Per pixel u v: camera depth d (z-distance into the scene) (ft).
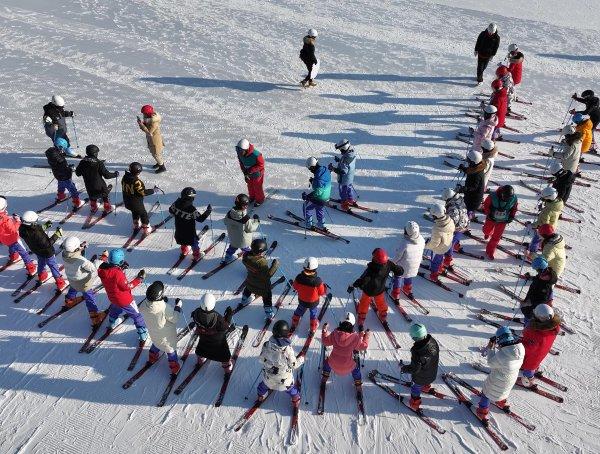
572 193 45.11
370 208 42.34
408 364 27.32
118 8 76.54
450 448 26.02
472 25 75.87
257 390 27.73
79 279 30.04
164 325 26.91
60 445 25.85
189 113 54.19
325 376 28.30
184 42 68.23
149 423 26.84
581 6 83.97
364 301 31.01
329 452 25.73
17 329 31.76
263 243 30.12
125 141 49.65
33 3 76.79
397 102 57.26
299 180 45.27
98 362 29.86
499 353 24.72
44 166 46.24
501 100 48.85
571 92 60.49
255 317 32.65
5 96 55.42
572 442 26.35
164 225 40.11
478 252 38.19
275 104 56.29
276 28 72.84
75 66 61.67
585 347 31.32
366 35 71.82
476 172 36.83
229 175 45.60
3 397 27.96
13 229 33.81
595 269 37.27
